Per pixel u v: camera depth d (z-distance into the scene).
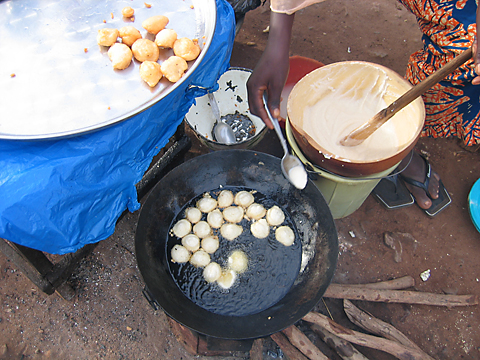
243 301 1.54
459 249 2.06
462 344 1.81
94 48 1.25
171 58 1.19
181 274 1.60
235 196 1.78
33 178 0.98
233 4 1.90
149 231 1.55
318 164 1.47
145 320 1.78
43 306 1.78
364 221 2.12
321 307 1.85
